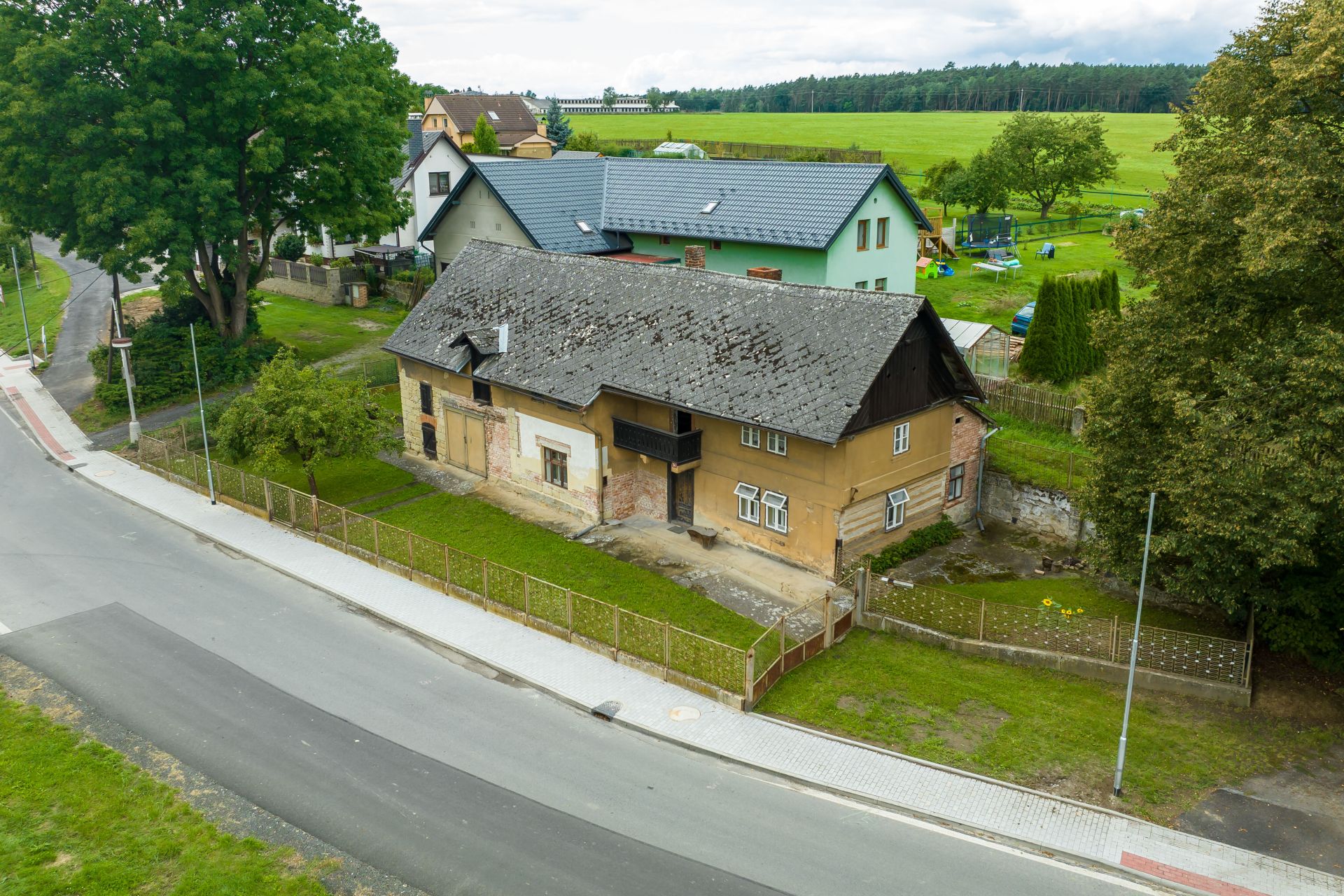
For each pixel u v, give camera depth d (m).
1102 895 16.00
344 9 50.66
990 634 23.73
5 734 20.62
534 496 34.44
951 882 16.30
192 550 31.11
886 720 20.98
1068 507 29.61
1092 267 62.94
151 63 40.97
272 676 23.23
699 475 30.61
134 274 43.66
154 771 19.42
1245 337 21.86
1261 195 20.45
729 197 46.72
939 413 29.52
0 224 49.12
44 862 16.75
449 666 23.78
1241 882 16.20
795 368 27.41
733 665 22.05
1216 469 19.84
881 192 43.94
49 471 38.62
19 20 41.91
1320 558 21.78
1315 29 19.38
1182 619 24.84
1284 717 20.59
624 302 33.19
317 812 18.17
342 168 48.00
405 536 28.98
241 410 33.12
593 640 24.34
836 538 27.14
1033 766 19.31
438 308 38.19
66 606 26.98
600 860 16.86
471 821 17.92
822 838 17.47
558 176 51.06
